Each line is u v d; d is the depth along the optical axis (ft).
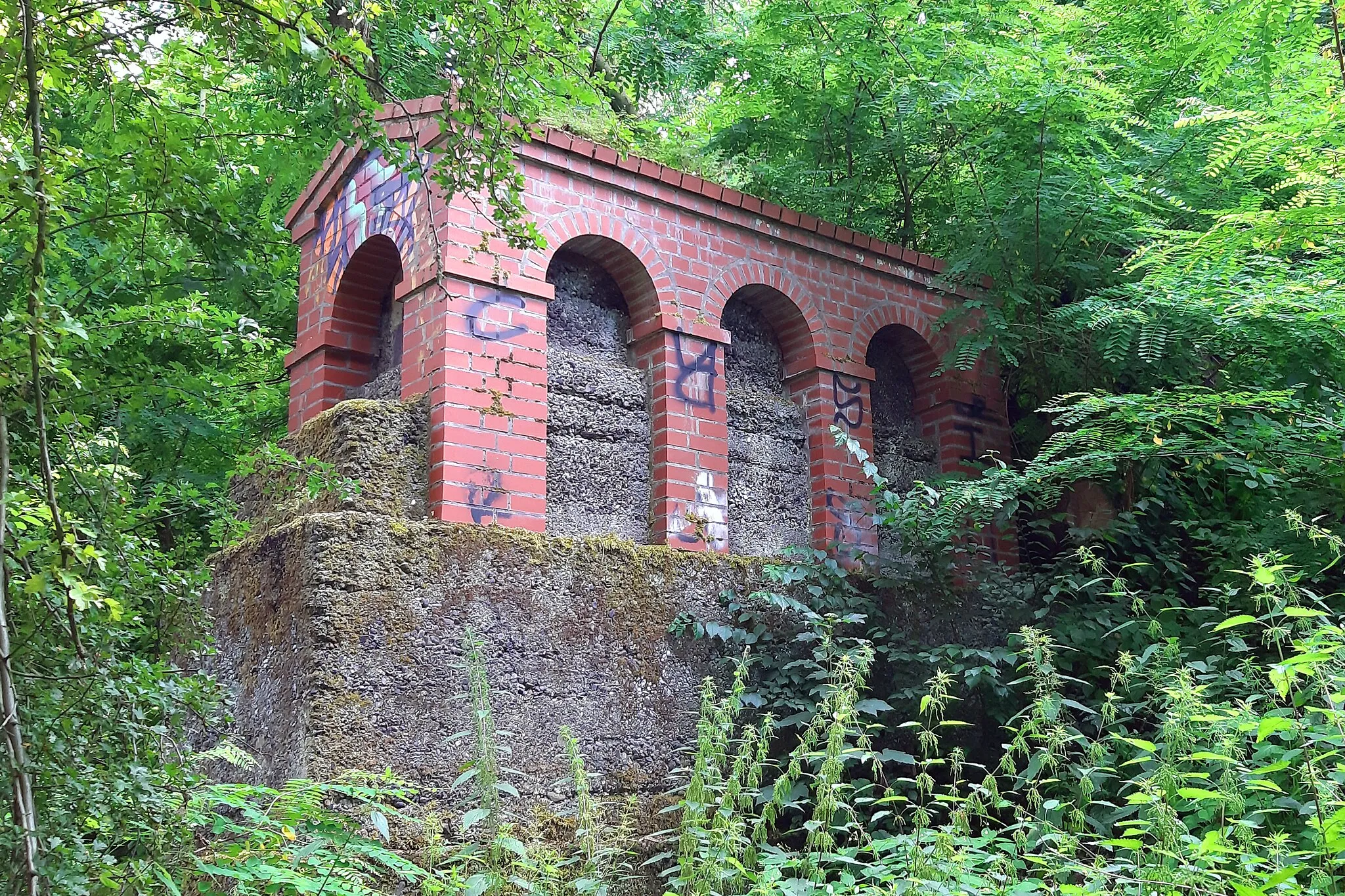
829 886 13.73
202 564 12.14
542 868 15.56
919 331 27.45
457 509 19.54
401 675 17.63
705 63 35.94
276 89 26.35
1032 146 26.81
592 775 16.53
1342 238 21.45
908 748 22.53
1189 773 13.26
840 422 25.53
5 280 14.10
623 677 19.94
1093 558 21.44
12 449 10.64
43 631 10.00
